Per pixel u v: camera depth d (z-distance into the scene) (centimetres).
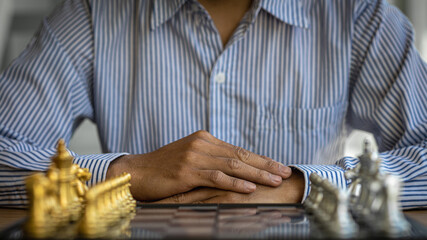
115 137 202
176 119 198
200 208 100
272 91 198
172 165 136
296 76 198
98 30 200
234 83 197
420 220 106
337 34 198
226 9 197
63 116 189
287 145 199
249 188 131
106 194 82
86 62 198
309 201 98
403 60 187
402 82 181
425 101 184
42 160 142
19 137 176
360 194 82
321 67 200
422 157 137
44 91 185
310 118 198
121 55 202
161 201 137
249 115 198
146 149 201
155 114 198
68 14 202
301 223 80
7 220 108
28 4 410
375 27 195
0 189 134
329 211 76
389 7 200
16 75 188
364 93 195
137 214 91
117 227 76
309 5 202
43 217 69
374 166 80
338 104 200
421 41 362
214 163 135
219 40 195
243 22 195
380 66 191
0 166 135
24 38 410
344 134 217
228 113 197
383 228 67
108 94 201
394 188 69
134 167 140
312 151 200
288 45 199
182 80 198
